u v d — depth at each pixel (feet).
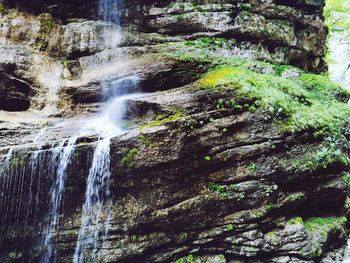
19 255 27.12
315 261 29.60
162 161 27.17
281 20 44.62
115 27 41.70
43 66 39.01
